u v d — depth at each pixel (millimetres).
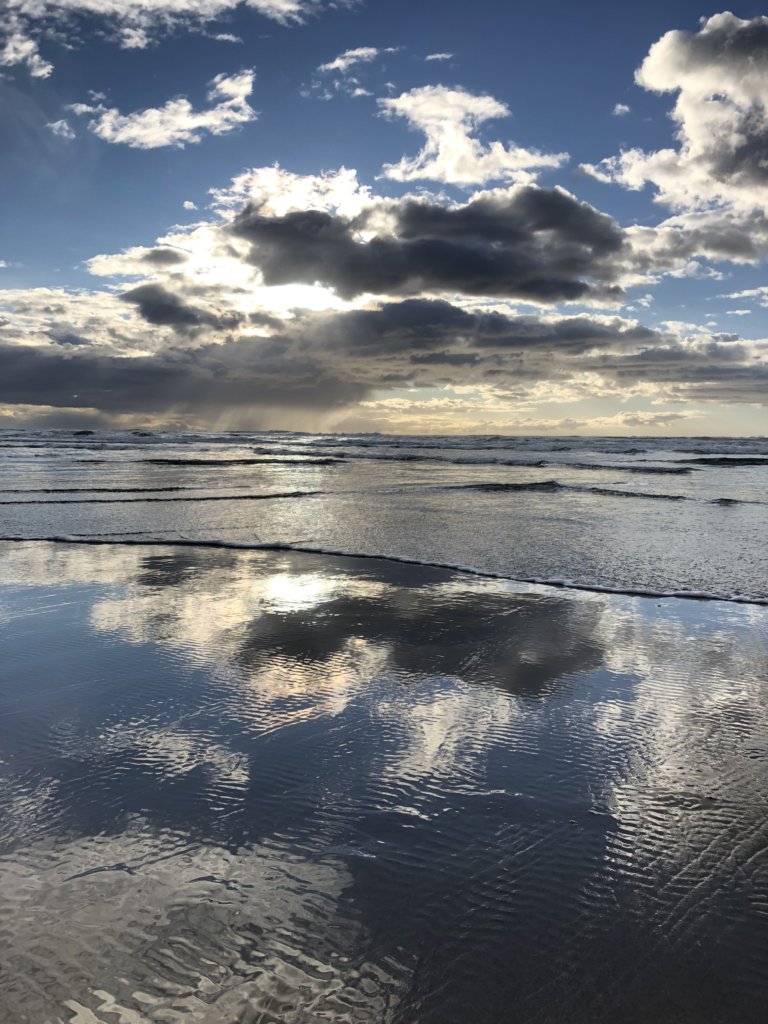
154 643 5863
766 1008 2160
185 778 3584
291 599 7418
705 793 3486
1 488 19719
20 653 5574
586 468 32438
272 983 2234
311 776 3619
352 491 20078
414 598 7488
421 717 4398
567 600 7430
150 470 28375
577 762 3807
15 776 3576
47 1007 2117
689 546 10805
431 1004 2168
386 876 2799
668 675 5180
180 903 2611
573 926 2514
